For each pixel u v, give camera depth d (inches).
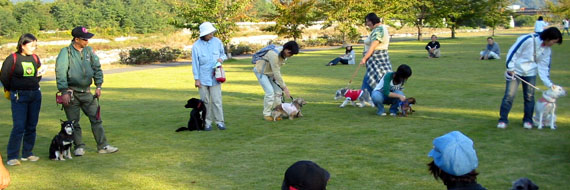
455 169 90.7
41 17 2070.6
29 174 200.7
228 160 213.5
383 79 303.6
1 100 463.2
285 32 1306.6
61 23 2098.9
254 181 182.5
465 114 301.1
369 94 338.0
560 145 218.4
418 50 1017.5
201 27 270.7
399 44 1290.6
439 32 2299.5
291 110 300.8
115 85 551.8
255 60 305.0
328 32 1942.7
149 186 180.2
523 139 231.0
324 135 256.4
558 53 771.4
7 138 279.9
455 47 1060.5
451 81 478.0
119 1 2251.5
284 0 1302.9
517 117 286.5
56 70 219.8
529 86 250.1
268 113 306.7
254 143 244.1
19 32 1861.5
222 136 262.8
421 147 223.9
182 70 746.8
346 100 345.1
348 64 729.0
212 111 284.2
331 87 470.9
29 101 218.4
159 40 1724.9
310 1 1286.9
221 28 933.8
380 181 177.6
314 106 354.6
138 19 2075.5
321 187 84.8
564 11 2032.5
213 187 176.9
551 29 237.9
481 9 1616.6
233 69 727.7
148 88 513.0
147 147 243.3
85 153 235.6
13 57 211.9
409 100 301.1
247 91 460.1
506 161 196.1
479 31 2368.4
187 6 976.3
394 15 1470.2
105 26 2041.1
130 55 924.6
